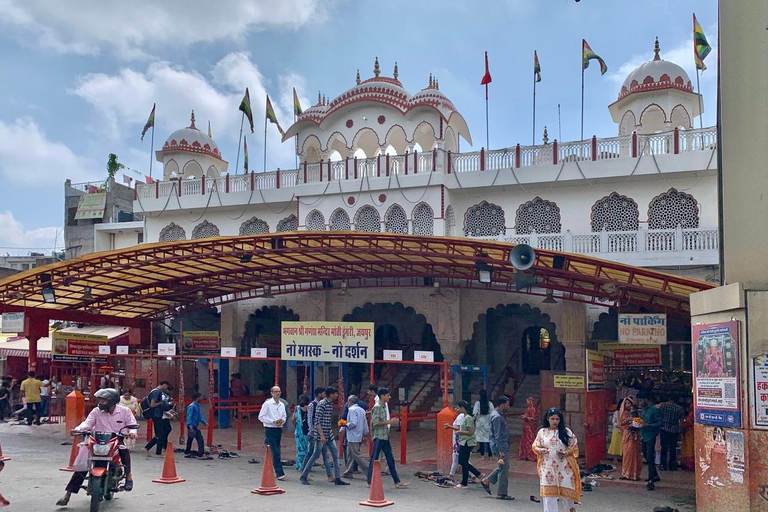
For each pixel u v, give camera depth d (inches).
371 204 911.7
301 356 592.7
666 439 545.6
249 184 1016.2
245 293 947.3
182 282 842.8
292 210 993.5
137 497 418.0
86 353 768.3
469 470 470.0
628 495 448.5
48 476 483.5
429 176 875.4
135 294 874.1
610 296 621.9
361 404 516.7
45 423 840.9
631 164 790.5
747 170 327.9
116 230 1326.3
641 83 897.5
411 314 1032.2
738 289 298.4
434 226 870.4
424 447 664.4
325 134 997.8
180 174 1173.7
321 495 432.8
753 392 293.0
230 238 650.2
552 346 964.6
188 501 407.5
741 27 335.9
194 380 943.7
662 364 759.7
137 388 903.7
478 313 788.0
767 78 325.7
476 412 583.2
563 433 326.0
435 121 918.4
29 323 812.6
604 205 822.5
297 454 527.5
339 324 581.3
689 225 777.6
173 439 697.6
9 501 399.5
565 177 820.6
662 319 568.7
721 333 311.6
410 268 766.5
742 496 293.9
